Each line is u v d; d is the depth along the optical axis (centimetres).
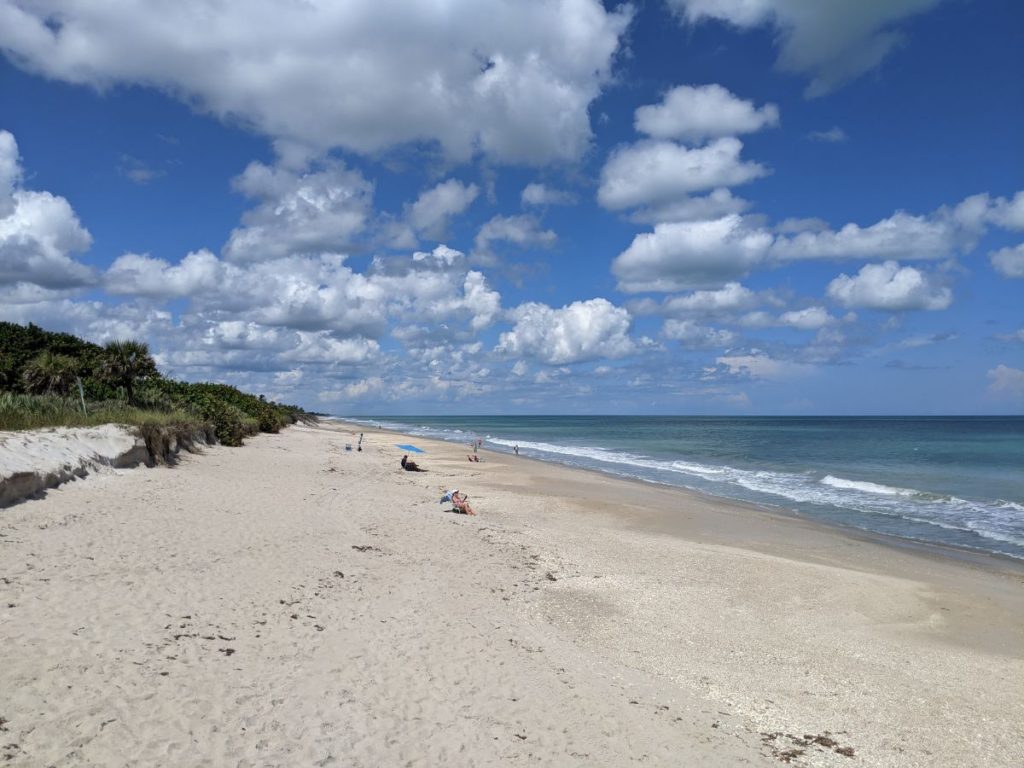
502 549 1662
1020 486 3431
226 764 609
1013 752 815
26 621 813
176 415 3092
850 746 813
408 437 7362
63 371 2961
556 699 851
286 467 2869
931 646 1163
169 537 1316
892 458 5309
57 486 1567
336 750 663
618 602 1316
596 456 5397
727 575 1532
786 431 11481
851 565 1731
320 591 1133
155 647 805
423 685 836
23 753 562
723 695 938
